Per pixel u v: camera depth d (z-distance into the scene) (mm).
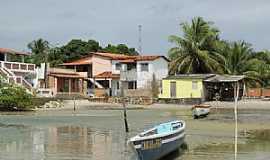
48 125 37531
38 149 24234
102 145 25516
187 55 72938
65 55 99125
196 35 73125
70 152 23172
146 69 75438
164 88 64188
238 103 58094
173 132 20875
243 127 33406
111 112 51188
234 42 75500
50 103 58562
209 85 64188
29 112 52094
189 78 63031
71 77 74812
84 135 30422
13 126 36844
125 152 22969
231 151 22719
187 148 23688
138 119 41844
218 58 73188
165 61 76688
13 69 65562
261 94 72125
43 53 94562
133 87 76375
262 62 76188
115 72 80062
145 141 17891
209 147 24016
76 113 50094
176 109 55406
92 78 80875
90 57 86438
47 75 72688
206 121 38344
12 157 21906
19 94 54250
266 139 27031
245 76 68562
